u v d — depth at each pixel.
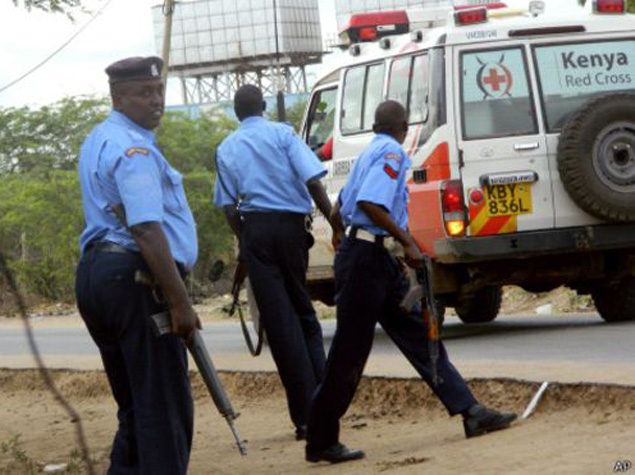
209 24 185.88
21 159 101.81
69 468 17.61
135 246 12.21
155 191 11.95
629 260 27.56
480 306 32.34
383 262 15.78
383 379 20.28
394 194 15.66
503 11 27.39
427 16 29.88
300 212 18.11
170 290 11.88
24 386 27.84
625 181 25.98
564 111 26.62
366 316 15.78
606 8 27.20
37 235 74.94
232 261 74.44
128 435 13.06
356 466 15.66
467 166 26.16
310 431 16.14
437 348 15.99
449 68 26.31
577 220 26.38
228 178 18.28
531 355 22.88
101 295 12.23
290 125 18.28
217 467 17.09
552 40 26.77
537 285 29.05
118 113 12.45
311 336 18.52
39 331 48.62
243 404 22.81
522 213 26.22
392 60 27.81
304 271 18.34
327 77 30.62
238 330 38.97
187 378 12.40
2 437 22.08
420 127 26.69
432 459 15.00
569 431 15.39
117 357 12.80
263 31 180.88
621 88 27.02
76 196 75.94
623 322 28.80
